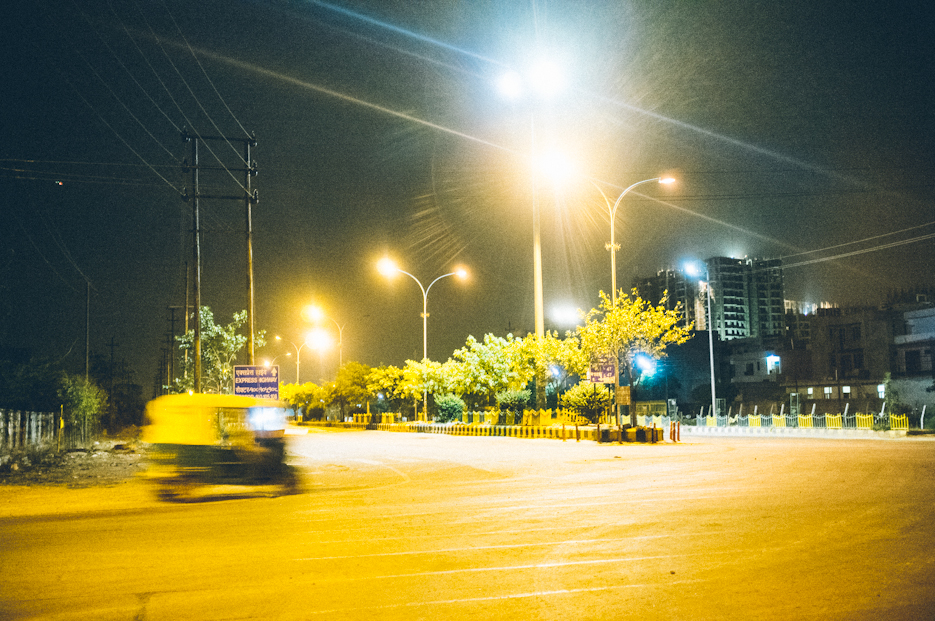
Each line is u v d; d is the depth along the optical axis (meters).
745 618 5.35
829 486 13.27
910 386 60.72
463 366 46.97
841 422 44.12
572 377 53.91
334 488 16.45
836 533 8.55
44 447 30.53
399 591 6.38
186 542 9.25
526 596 6.10
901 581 6.34
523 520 10.26
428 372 53.53
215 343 48.12
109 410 56.28
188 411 15.18
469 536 9.10
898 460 19.20
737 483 14.23
